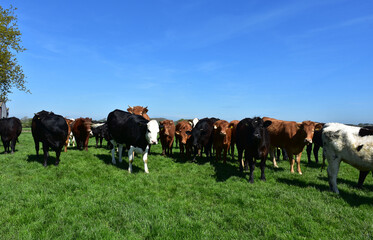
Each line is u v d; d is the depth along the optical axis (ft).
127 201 17.84
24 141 63.31
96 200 17.72
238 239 13.00
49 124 27.04
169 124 37.11
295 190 21.25
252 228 14.28
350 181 25.53
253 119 24.49
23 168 26.48
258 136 22.58
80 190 20.03
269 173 28.07
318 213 16.29
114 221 14.61
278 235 13.34
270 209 16.96
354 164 20.51
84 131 41.11
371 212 16.74
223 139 32.45
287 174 27.48
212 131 37.42
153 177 25.03
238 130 29.63
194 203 18.07
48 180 22.25
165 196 19.57
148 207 16.93
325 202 18.47
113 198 18.20
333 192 20.81
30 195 18.20
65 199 17.78
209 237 13.08
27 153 36.88
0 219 14.43
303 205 17.60
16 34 66.54
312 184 23.62
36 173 24.63
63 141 28.53
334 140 21.17
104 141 65.98
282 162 36.22
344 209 17.03
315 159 38.11
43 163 29.01
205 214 16.02
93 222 14.43
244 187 22.12
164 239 12.85
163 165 31.71
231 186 22.39
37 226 13.71
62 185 20.75
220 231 13.75
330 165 21.61
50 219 14.67
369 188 23.38
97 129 48.08
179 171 28.58
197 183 23.53
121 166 29.53
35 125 29.53
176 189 21.52
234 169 29.84
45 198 17.72
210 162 34.40
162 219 15.02
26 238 12.40
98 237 12.71
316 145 36.11
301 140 27.91
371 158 19.52
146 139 27.12
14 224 13.98
